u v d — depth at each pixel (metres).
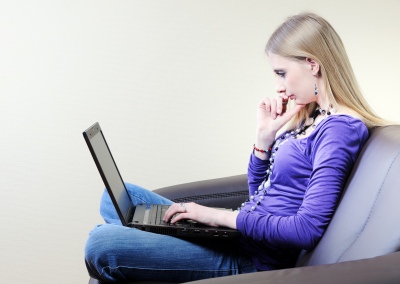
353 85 1.92
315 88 1.95
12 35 3.10
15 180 3.19
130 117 3.21
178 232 1.90
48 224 3.24
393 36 3.24
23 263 3.25
